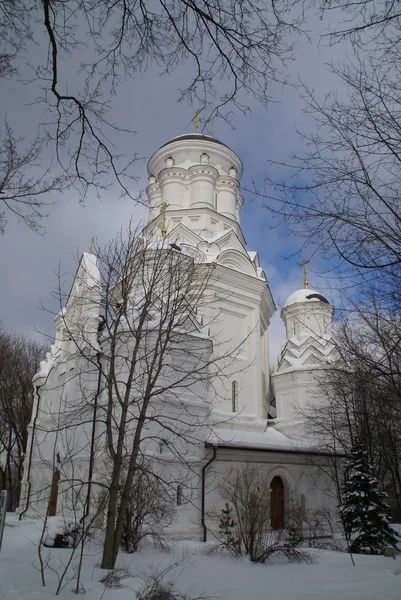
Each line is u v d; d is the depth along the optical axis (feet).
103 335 77.10
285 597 37.76
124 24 17.62
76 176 22.65
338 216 25.07
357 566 54.90
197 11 16.94
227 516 65.77
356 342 96.78
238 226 118.62
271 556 58.90
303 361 108.47
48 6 17.10
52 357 114.83
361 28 18.12
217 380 93.91
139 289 65.36
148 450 68.85
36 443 108.06
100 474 66.54
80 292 85.20
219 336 96.68
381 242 25.29
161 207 107.34
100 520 61.52
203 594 38.01
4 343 145.89
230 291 100.32
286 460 90.58
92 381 82.07
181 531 69.10
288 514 77.10
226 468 80.12
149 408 71.51
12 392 139.03
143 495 55.93
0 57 19.57
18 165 26.78
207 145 124.16
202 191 115.85
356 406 86.07
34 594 29.81
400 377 43.75
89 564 44.16
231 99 19.19
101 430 75.46
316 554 62.34
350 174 24.17
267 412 111.96
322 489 95.35
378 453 89.04
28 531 68.90
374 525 69.72
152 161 128.98
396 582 44.11
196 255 94.68
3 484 133.90
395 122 23.16
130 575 38.83
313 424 97.71
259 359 101.71
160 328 49.14
